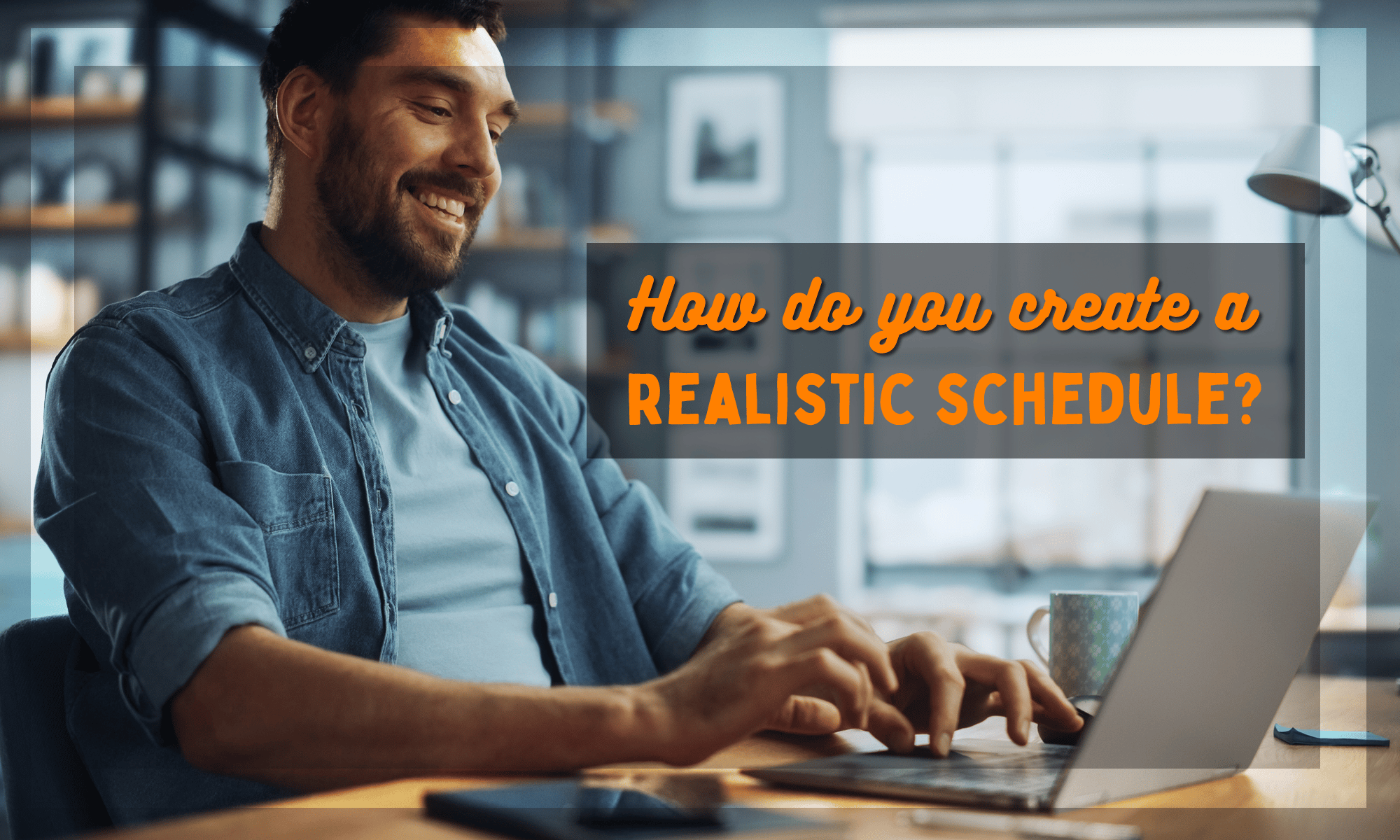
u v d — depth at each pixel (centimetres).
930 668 71
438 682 60
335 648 91
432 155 102
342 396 98
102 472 77
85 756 84
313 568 91
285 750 60
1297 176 189
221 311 98
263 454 91
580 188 448
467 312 124
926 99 509
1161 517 509
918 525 518
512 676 99
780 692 57
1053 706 70
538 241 439
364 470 97
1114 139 510
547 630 106
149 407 82
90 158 340
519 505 107
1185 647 52
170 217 336
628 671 108
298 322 98
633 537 115
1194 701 55
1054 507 514
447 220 105
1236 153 506
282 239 104
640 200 510
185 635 65
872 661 60
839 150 509
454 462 105
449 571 101
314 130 102
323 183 102
